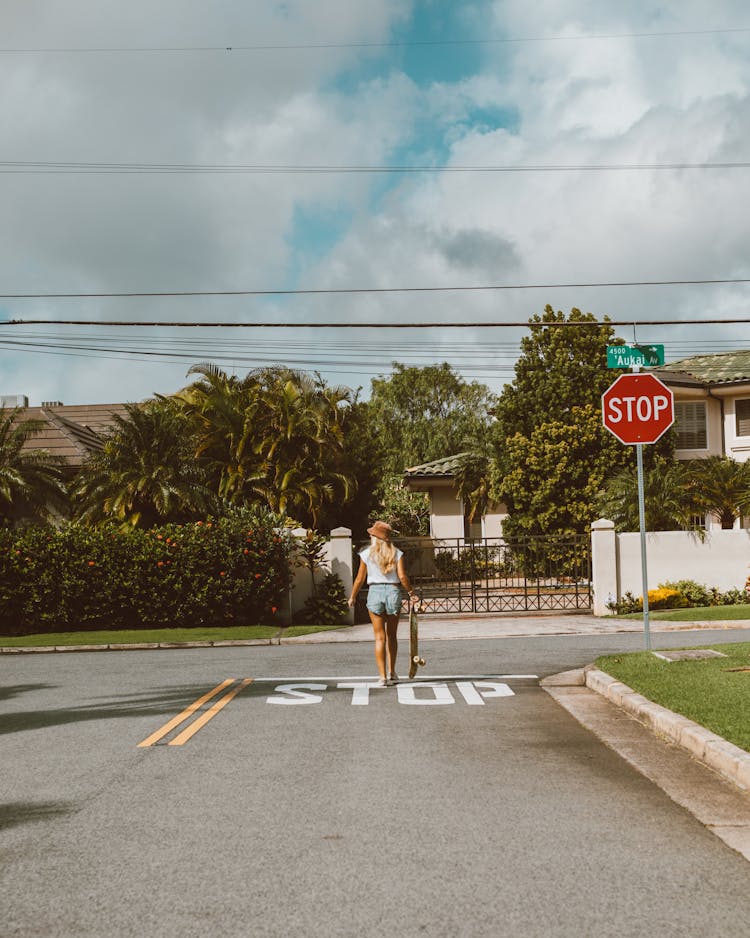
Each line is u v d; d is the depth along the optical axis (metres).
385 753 7.57
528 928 3.96
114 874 4.69
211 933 3.94
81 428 35.12
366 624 22.02
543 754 7.48
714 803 5.96
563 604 23.42
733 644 13.09
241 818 5.68
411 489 40.44
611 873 4.64
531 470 30.25
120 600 21.22
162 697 10.89
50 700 10.98
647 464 29.41
